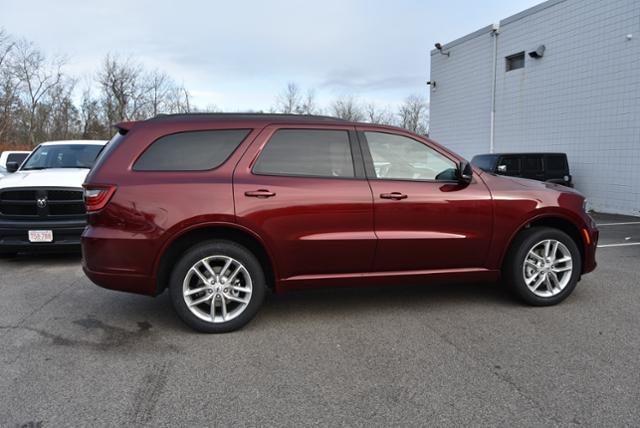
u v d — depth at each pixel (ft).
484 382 10.11
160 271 12.66
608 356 11.35
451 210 14.05
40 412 8.98
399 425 8.55
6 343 12.33
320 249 13.26
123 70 147.13
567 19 45.85
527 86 51.21
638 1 38.96
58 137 141.18
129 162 12.74
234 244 12.92
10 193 20.67
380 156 14.03
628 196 40.57
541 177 41.83
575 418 8.70
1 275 19.57
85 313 14.74
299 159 13.46
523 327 13.33
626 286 17.43
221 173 12.85
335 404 9.29
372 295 16.57
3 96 128.67
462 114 62.03
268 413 8.98
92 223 12.65
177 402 9.37
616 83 41.19
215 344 12.28
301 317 14.33
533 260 15.03
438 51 66.44
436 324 13.65
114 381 10.25
